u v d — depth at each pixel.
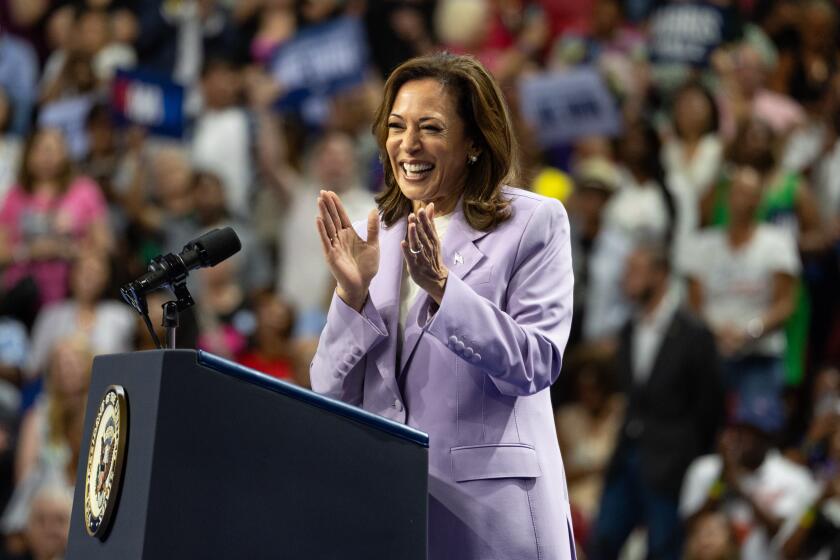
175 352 5.53
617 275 18.11
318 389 6.88
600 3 22.84
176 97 19.75
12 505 14.64
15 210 19.41
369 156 19.88
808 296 18.34
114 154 20.44
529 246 6.81
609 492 15.44
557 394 16.41
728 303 17.59
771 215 18.62
